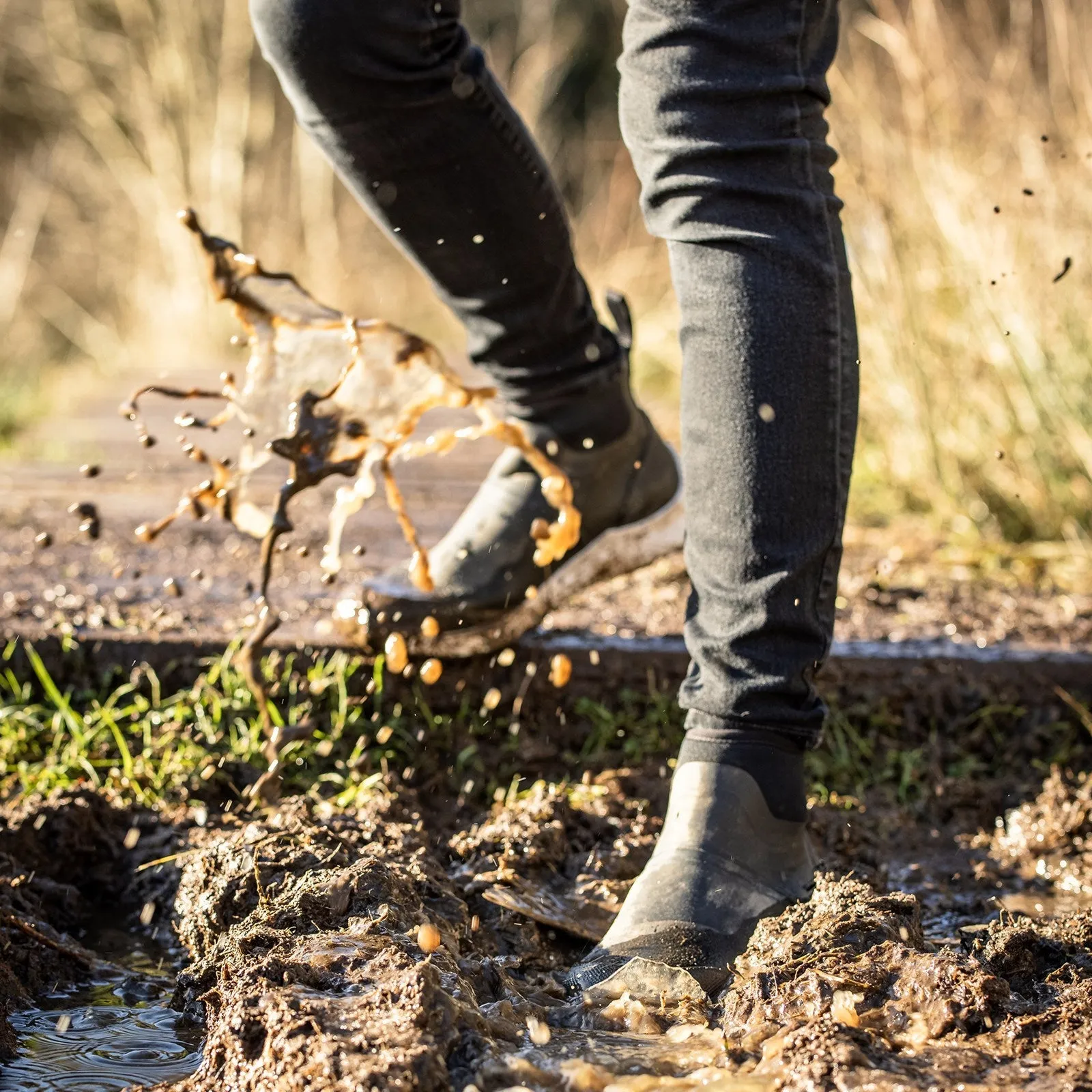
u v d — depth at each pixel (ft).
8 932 5.75
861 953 5.05
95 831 7.00
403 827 6.52
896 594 10.37
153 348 29.58
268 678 8.15
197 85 31.14
